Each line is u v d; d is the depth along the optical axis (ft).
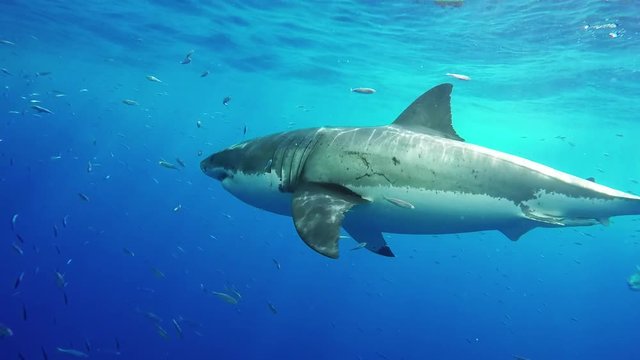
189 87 145.18
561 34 55.36
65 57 117.19
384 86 100.83
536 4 47.37
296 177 16.17
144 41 89.45
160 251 155.63
